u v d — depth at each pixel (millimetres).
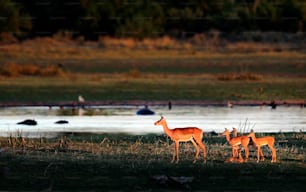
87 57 141500
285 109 90250
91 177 50219
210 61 135125
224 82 111500
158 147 60031
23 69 123062
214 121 79062
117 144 62219
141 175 50594
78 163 53719
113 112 87562
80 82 113312
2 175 50719
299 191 47438
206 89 105312
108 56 142125
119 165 53156
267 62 132375
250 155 56875
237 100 97375
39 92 104062
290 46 148875
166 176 48875
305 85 109062
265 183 49062
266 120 79938
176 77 117812
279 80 113375
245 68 127000
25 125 76438
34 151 58312
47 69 123188
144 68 130375
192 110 89062
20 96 101125
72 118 82312
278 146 61469
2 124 77250
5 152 57625
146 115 84625
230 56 139875
